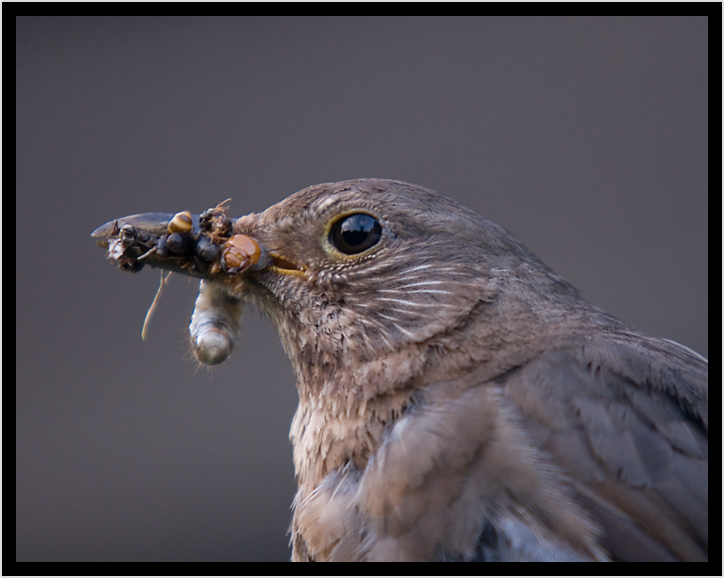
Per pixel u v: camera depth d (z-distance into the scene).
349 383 1.46
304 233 1.47
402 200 1.47
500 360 1.46
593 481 1.45
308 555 1.46
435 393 1.46
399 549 1.45
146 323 1.48
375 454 1.46
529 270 1.47
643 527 1.45
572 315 1.46
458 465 1.45
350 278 1.46
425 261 1.46
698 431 1.45
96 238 1.48
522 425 1.45
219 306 1.48
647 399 1.45
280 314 1.47
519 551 1.45
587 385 1.45
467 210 1.47
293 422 1.47
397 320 1.46
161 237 1.47
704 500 1.45
